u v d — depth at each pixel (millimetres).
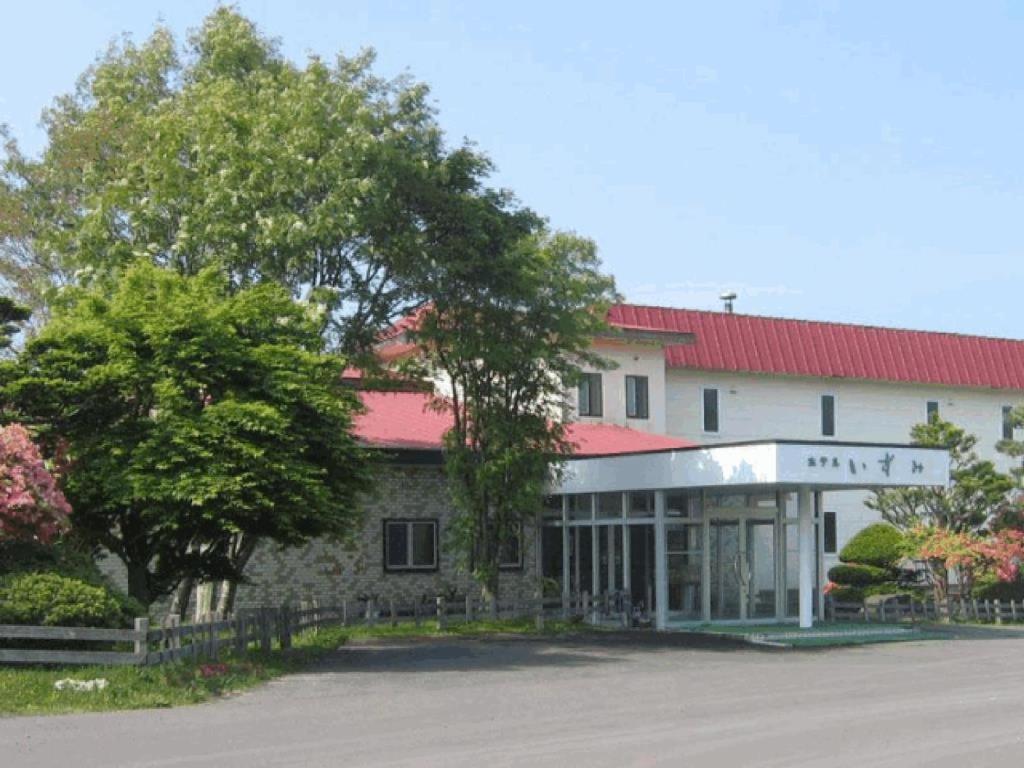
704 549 33594
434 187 29734
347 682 20219
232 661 20938
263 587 32312
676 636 30297
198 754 13141
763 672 22344
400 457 33562
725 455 30859
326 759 12789
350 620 30188
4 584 19297
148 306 23359
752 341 45562
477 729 14992
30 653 18422
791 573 35375
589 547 35531
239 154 27750
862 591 41844
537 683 20266
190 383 22188
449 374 32562
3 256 40219
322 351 27281
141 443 21828
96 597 19484
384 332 31422
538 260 30906
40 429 22703
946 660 25031
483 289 31047
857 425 48312
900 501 42875
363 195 27703
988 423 51875
